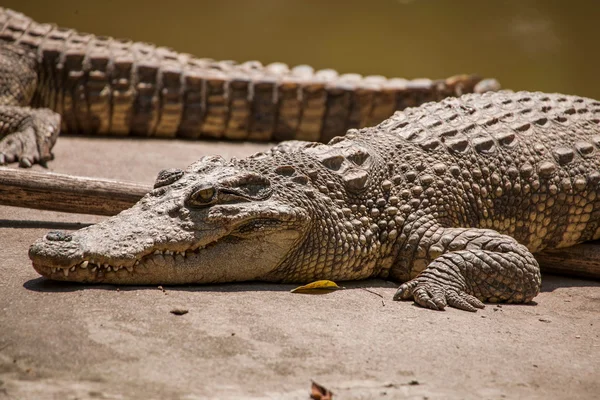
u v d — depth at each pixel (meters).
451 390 12.63
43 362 12.52
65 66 34.75
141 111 35.75
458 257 18.00
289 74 39.50
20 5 63.75
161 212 16.97
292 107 37.50
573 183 21.34
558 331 16.12
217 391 11.98
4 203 21.30
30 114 29.50
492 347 14.70
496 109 22.92
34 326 13.87
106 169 28.41
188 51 61.97
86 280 16.31
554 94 25.06
